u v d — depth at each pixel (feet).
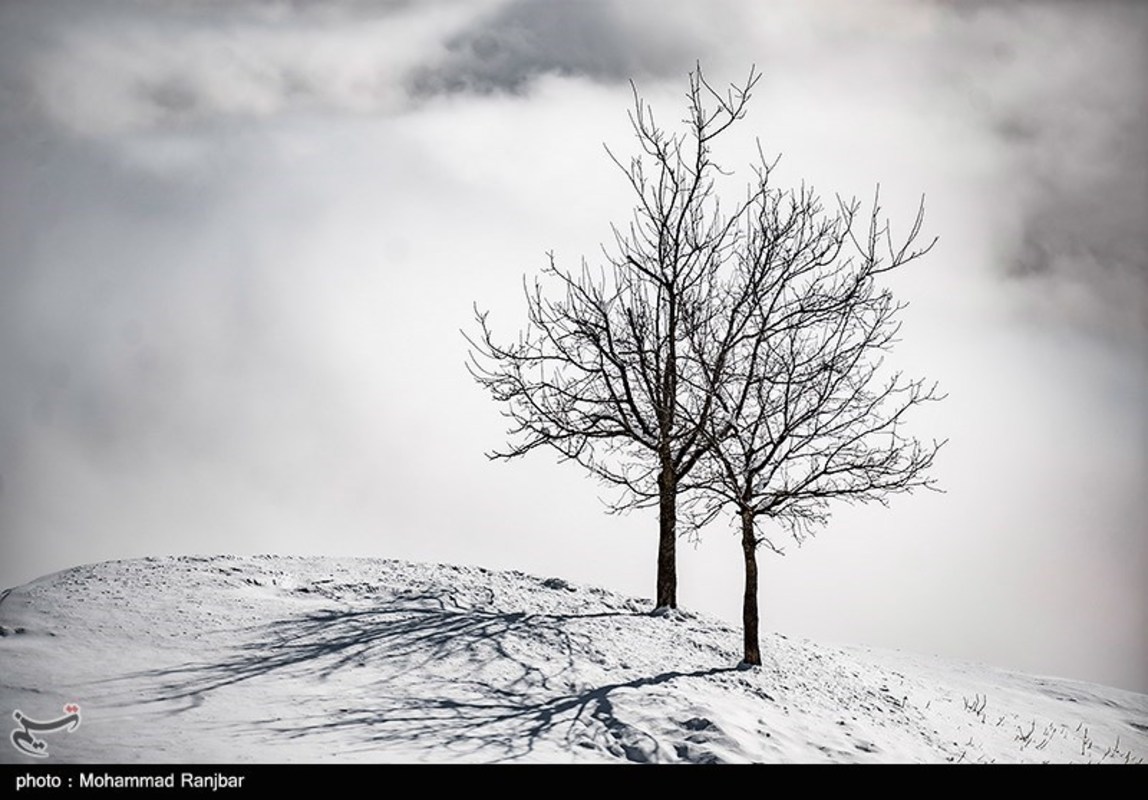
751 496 62.75
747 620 61.57
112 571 69.62
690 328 70.59
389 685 52.90
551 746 46.44
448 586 70.54
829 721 54.95
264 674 53.57
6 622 58.29
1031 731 66.39
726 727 48.93
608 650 59.93
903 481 66.03
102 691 49.75
